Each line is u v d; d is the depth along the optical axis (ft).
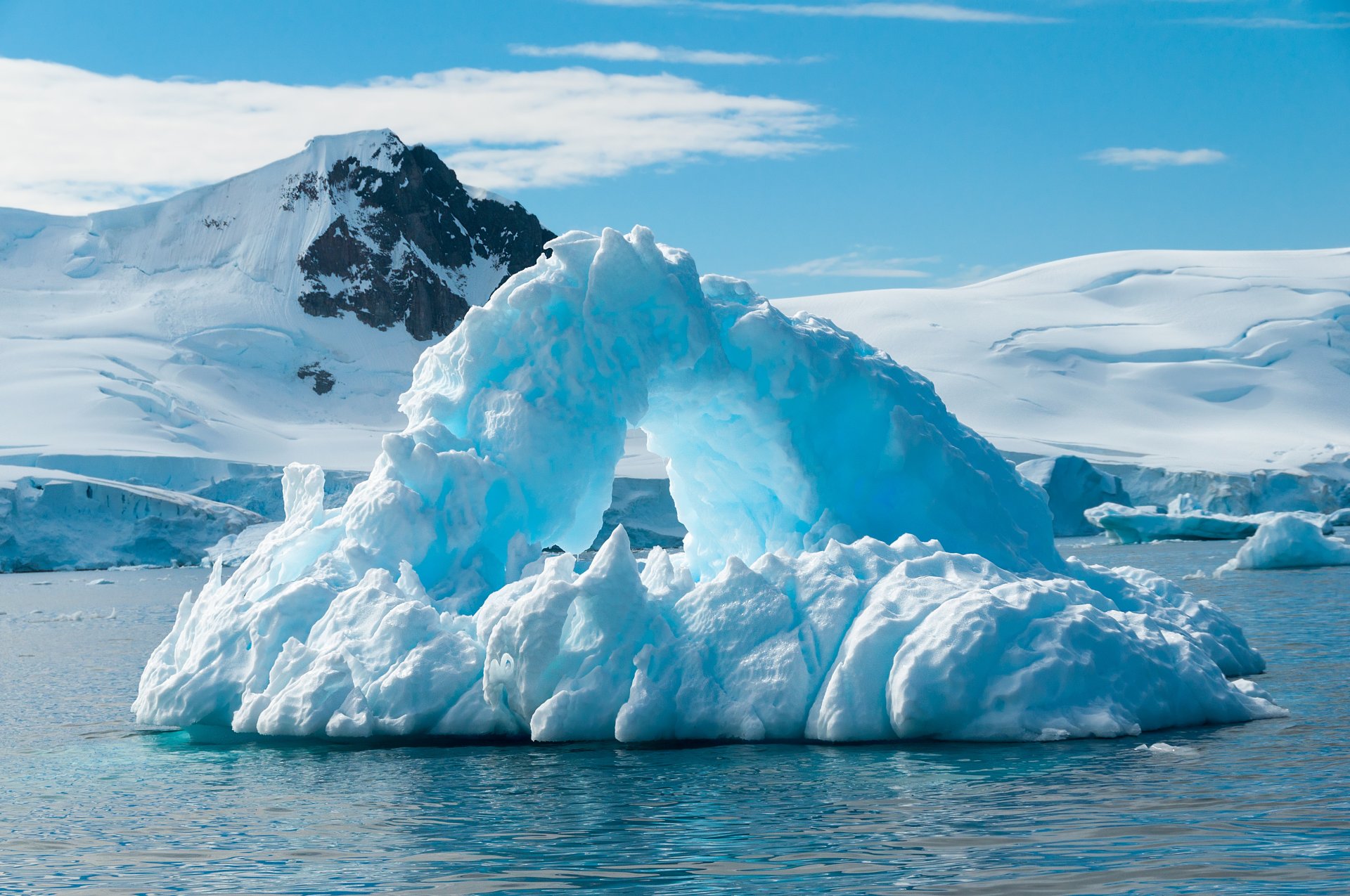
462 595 55.31
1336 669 62.85
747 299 70.23
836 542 50.39
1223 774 37.99
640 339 62.59
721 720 45.57
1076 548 236.02
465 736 47.96
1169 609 65.67
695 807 36.17
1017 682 44.09
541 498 59.62
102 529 282.56
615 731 45.85
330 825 36.01
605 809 36.29
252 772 44.32
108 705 66.69
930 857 30.14
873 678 44.93
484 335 61.93
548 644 46.21
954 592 46.83
